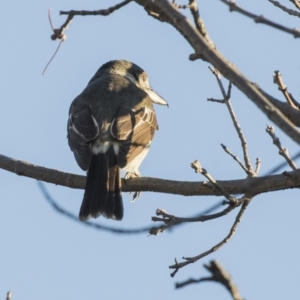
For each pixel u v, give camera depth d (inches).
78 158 482.9
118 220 448.1
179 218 358.6
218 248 382.6
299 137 241.4
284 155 383.6
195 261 378.3
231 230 383.9
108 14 319.3
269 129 387.5
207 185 399.2
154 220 368.5
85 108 522.9
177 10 267.0
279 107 320.8
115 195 457.1
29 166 461.4
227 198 359.6
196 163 360.8
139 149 488.7
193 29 262.7
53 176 460.8
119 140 488.7
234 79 252.8
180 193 414.0
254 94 248.8
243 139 392.8
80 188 462.6
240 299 202.8
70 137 513.3
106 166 473.1
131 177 455.8
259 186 384.5
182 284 216.4
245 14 246.5
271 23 244.7
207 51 259.3
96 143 488.4
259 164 402.0
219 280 205.0
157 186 428.1
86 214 451.8
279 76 383.2
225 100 397.1
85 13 322.0
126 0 316.5
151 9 308.5
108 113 514.3
